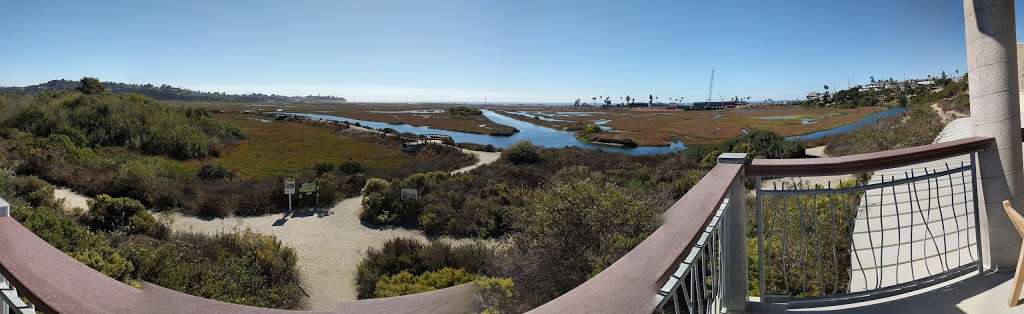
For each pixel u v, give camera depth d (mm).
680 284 1298
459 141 39250
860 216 5047
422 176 14977
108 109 26453
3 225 1262
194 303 854
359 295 7434
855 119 44188
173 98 153000
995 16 2572
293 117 51875
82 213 10109
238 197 13219
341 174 19531
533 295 5363
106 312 802
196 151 25656
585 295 895
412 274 7602
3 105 25844
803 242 2869
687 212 1417
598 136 39594
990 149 2672
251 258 7719
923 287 2643
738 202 2086
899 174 6738
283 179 16109
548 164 21406
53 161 15148
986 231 2801
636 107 134375
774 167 2143
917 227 4336
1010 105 2611
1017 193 2666
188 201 12953
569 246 6109
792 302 2467
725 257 2070
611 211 6188
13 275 957
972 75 2750
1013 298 2334
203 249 8125
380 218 11789
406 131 47719
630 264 1037
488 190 13812
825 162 2104
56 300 849
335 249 9844
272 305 6570
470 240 10461
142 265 6719
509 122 63406
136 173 14266
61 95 29375
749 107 101375
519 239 6918
